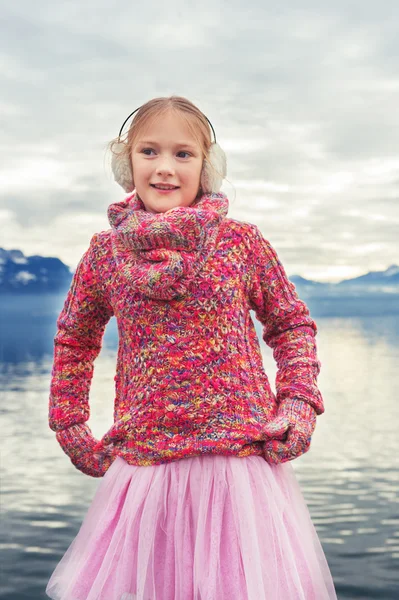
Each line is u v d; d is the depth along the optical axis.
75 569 2.00
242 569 1.85
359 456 23.53
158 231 1.90
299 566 1.94
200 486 1.90
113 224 2.04
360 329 147.38
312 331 2.12
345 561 11.44
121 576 1.89
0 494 17.16
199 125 2.09
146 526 1.88
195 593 1.84
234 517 1.87
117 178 2.19
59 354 2.18
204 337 1.95
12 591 9.93
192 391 1.93
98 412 32.31
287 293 2.11
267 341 2.17
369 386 47.84
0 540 12.77
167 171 2.04
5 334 174.00
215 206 2.01
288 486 2.05
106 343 67.94
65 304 2.21
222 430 1.91
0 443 26.75
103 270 2.08
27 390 48.38
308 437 1.97
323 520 14.60
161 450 1.92
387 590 9.87
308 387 2.02
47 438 28.02
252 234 2.07
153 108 2.06
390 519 14.48
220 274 1.97
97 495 2.05
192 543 1.88
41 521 14.29
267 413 1.99
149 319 1.96
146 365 1.96
